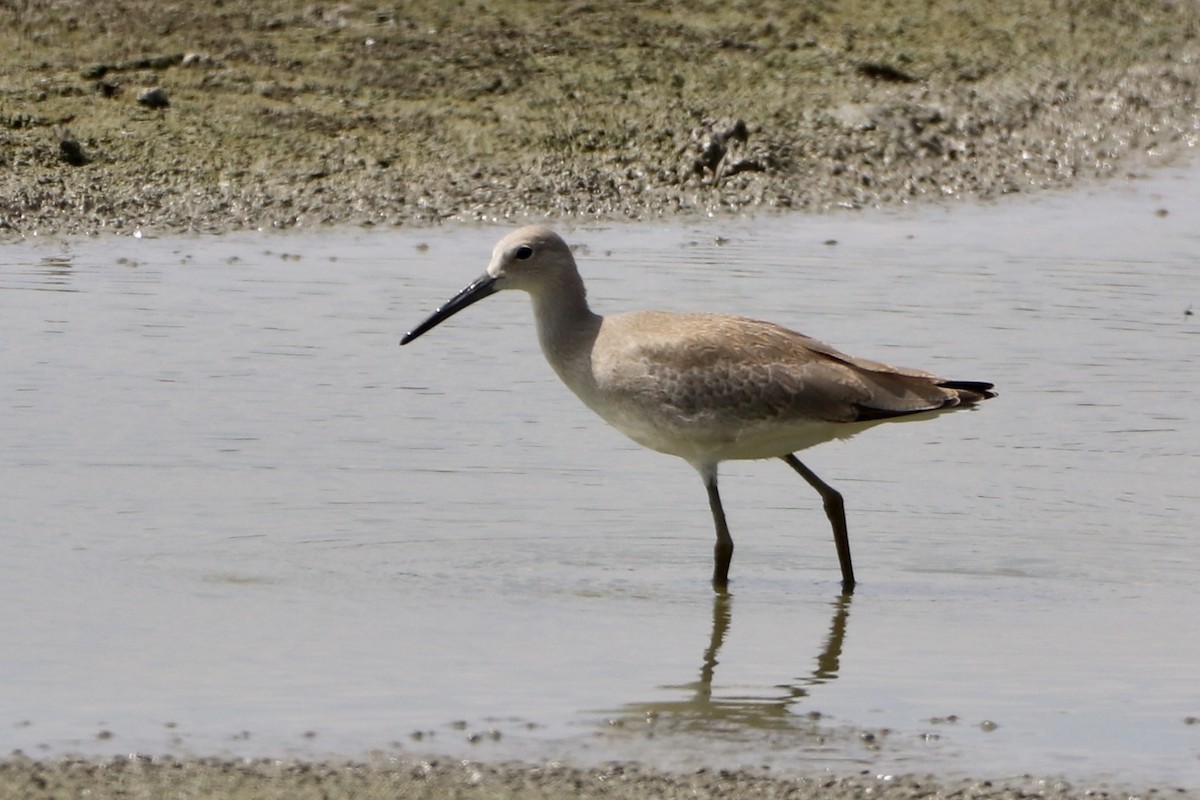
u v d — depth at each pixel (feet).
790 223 73.00
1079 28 96.94
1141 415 50.52
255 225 70.03
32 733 30.30
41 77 79.77
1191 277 64.69
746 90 85.61
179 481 44.16
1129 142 85.40
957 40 94.22
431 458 46.50
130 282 61.26
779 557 41.68
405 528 42.09
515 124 80.43
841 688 33.55
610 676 33.88
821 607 38.24
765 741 30.96
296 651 34.53
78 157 73.92
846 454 48.55
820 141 81.25
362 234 69.51
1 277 61.41
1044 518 43.91
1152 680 34.06
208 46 83.92
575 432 49.06
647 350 41.22
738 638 36.14
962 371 53.01
